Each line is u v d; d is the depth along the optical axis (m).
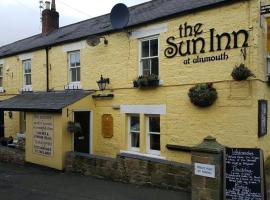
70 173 11.11
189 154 10.05
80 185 9.35
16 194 8.62
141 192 8.39
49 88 15.06
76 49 13.80
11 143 15.76
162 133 10.80
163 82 10.80
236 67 8.90
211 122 9.62
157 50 11.19
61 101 12.48
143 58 11.48
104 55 12.69
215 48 9.60
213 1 9.88
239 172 6.79
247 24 9.00
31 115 12.87
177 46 10.48
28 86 16.48
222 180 7.02
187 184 8.16
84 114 12.71
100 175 10.12
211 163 7.03
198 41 9.98
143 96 11.36
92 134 12.76
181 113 10.32
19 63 17.00
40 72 15.60
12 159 13.59
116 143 12.19
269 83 9.59
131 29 11.69
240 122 9.08
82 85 13.52
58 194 8.54
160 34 10.94
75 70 14.04
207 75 9.76
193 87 9.84
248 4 8.98
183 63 10.31
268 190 7.84
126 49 11.91
